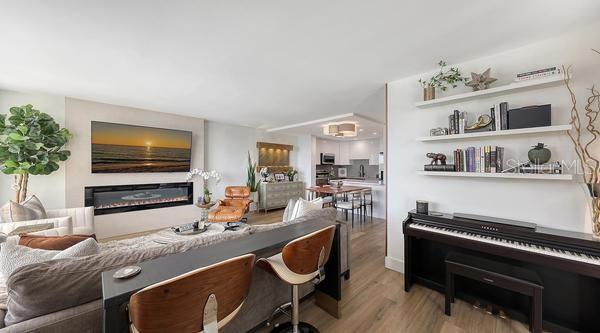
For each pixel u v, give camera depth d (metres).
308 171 7.19
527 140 1.94
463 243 1.88
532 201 1.92
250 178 6.05
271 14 1.56
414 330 1.71
